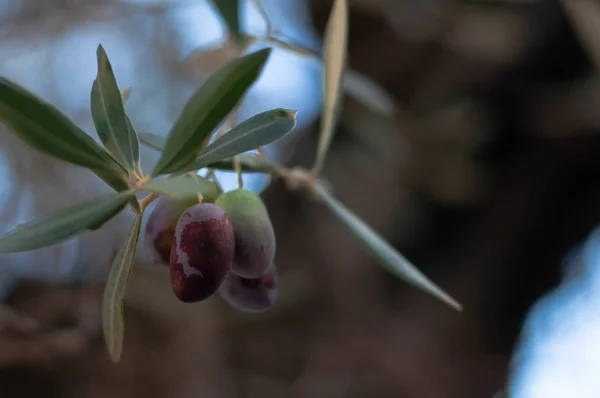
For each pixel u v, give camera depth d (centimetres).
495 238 113
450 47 101
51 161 81
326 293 107
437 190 108
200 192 37
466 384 108
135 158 36
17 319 68
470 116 106
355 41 107
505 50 100
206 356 95
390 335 107
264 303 40
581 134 103
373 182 107
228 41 51
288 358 107
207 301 96
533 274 116
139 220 36
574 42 98
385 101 56
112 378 95
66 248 84
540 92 104
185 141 35
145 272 94
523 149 109
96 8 78
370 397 103
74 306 81
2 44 78
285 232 111
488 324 113
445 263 115
